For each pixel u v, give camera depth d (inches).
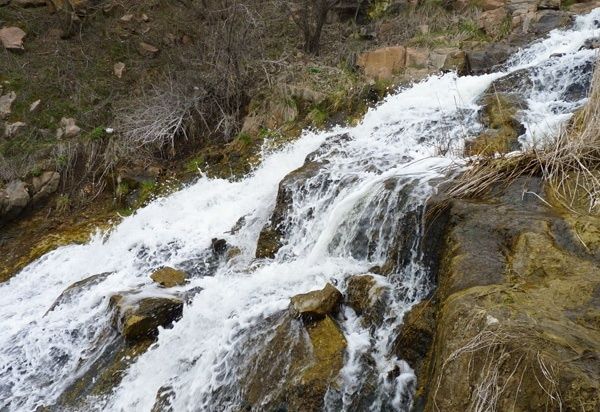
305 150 303.4
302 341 149.7
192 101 367.6
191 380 163.6
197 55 392.5
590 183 156.2
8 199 319.9
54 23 425.4
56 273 274.2
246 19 383.6
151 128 356.8
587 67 263.1
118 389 177.3
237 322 167.8
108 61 414.9
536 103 259.3
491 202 156.7
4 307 251.4
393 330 144.5
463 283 127.6
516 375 96.5
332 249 193.5
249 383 149.0
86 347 198.4
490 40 369.1
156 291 210.4
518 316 108.0
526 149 177.9
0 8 421.7
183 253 250.7
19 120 368.2
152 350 182.9
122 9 448.1
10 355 207.9
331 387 135.9
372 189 187.5
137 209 319.3
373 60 364.5
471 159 184.9
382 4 441.4
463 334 110.6
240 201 283.3
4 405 186.1
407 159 231.5
